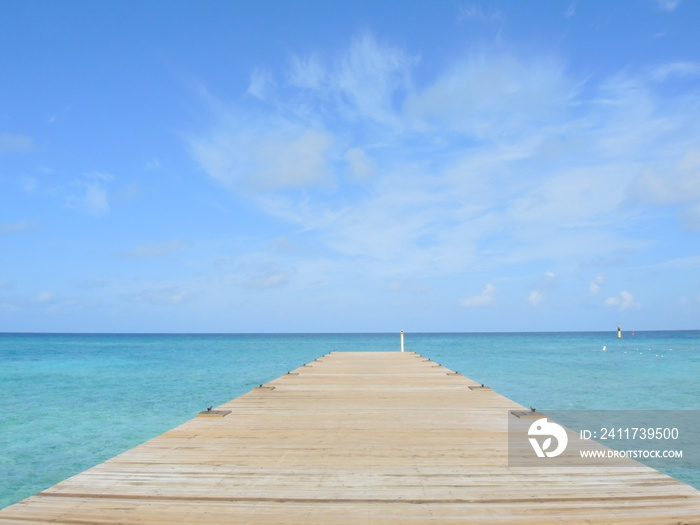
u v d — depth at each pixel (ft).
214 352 175.42
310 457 14.23
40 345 254.88
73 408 47.91
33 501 10.71
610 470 12.87
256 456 14.30
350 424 18.88
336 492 11.35
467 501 10.77
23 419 42.06
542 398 53.06
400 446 15.49
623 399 52.24
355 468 13.17
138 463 13.56
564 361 115.34
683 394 55.72
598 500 10.77
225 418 20.11
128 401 52.49
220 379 75.51
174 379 75.61
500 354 150.10
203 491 11.39
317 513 10.15
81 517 9.86
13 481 25.41
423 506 10.52
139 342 323.37
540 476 12.44
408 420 19.65
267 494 11.21
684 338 372.38
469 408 22.54
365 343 292.20
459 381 33.58
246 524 9.58
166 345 257.34
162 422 40.57
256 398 25.72
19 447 32.37
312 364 49.01
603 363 108.68
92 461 29.04
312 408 22.56
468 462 13.69
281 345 257.55
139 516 9.94
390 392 28.07
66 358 136.87
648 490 11.37
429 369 42.91
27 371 92.17
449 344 252.21
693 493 11.19
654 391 58.39
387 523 9.65
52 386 66.90
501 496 11.04
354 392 28.09
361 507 10.48
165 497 10.99
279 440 16.24
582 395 55.47
